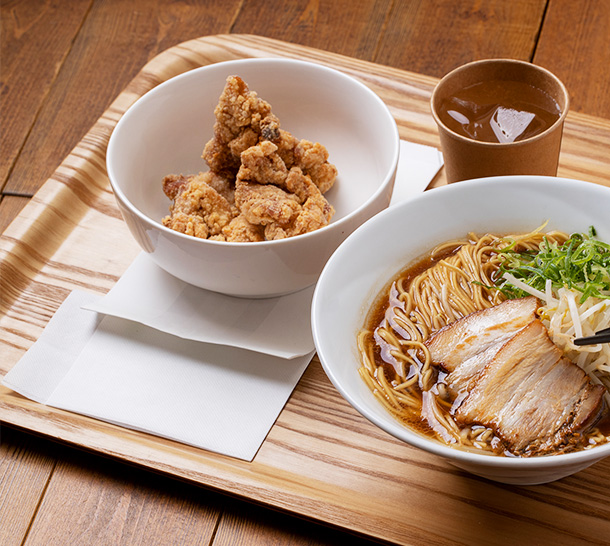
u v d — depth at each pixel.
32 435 1.02
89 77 1.35
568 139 1.11
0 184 1.26
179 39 1.37
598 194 0.97
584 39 1.29
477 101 1.06
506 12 1.34
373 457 0.97
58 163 1.28
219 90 1.12
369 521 0.94
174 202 1.08
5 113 1.32
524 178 0.98
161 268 1.06
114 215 1.11
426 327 0.98
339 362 0.94
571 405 0.92
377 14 1.36
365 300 0.98
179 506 0.99
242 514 0.98
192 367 1.02
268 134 1.06
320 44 1.35
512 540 0.93
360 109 1.10
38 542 0.98
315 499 0.96
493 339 0.95
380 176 1.09
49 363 1.03
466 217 1.00
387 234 0.99
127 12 1.40
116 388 1.01
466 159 1.03
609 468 0.95
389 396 0.95
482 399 0.93
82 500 0.99
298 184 1.05
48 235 1.10
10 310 1.06
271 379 1.00
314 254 1.01
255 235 1.04
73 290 1.06
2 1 1.42
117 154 1.06
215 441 0.98
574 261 0.95
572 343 0.94
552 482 0.95
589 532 0.93
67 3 1.42
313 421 0.99
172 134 1.11
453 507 0.95
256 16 1.38
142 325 1.04
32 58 1.37
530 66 1.05
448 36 1.33
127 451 0.98
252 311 1.04
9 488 1.00
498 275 1.00
